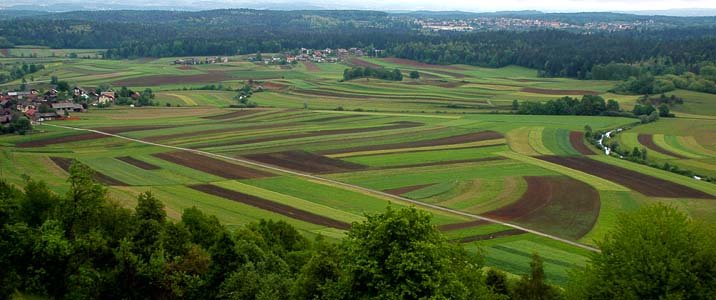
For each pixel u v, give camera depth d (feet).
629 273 120.78
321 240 192.24
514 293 144.66
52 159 378.94
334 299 113.80
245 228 182.60
